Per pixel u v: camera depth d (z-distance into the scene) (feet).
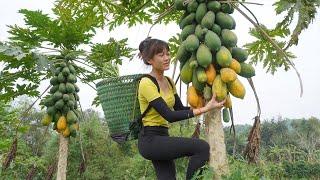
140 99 6.38
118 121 6.83
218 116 6.35
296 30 6.80
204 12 6.59
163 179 6.38
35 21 12.81
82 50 13.29
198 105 6.46
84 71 13.64
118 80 6.84
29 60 12.44
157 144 6.15
